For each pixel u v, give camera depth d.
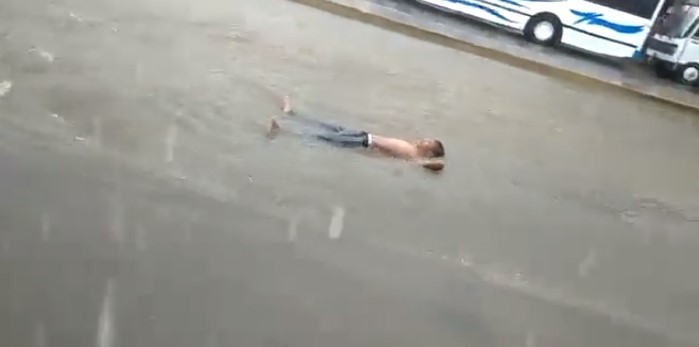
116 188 4.96
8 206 4.68
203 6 6.70
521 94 6.84
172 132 5.46
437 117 6.29
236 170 5.29
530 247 5.32
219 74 6.05
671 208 6.01
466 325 4.64
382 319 4.55
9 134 5.12
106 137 5.28
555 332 4.75
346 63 6.57
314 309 4.52
